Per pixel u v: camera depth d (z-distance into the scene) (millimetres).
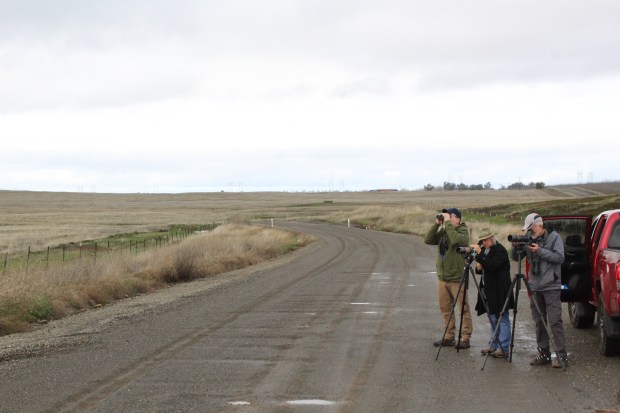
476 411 6762
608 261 9133
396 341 10711
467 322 10094
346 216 87562
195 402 7199
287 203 176625
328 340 10812
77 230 66500
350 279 20859
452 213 10273
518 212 63281
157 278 21453
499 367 8852
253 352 9891
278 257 33375
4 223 89750
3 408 7078
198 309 14719
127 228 71312
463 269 10312
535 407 6895
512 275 19281
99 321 13430
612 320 9070
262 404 7098
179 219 101062
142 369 8852
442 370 8672
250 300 16094
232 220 84938
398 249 35750
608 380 8086
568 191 178375
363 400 7223
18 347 10836
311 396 7410
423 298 16078
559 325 8789
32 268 19250
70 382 8203
